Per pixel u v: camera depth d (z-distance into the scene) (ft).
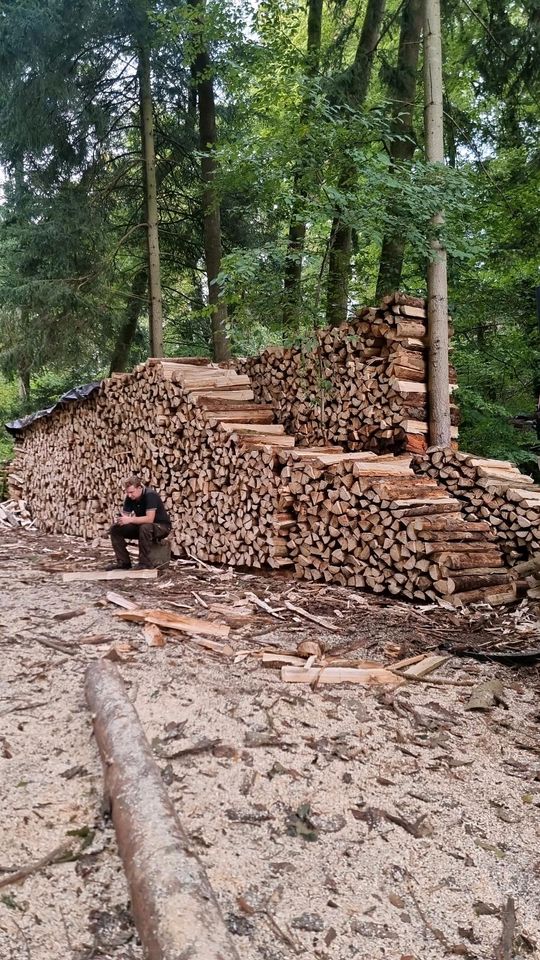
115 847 7.60
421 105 31.83
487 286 32.99
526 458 32.14
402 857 8.10
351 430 25.53
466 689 13.14
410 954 6.69
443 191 24.17
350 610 18.22
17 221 45.62
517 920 7.26
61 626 15.62
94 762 9.35
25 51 40.86
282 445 24.86
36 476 43.70
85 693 11.46
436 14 25.23
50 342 45.24
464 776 10.00
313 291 26.99
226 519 24.99
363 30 36.14
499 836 8.67
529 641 15.70
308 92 25.03
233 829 8.23
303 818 8.61
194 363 30.50
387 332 24.32
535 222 31.09
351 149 24.13
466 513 21.62
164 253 52.19
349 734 10.93
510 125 35.58
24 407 59.62
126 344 53.06
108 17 41.68
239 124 36.63
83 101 44.60
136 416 30.91
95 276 45.11
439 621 17.24
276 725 10.99
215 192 35.35
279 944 6.59
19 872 7.11
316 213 23.75
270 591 20.42
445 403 24.35
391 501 19.35
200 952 5.56
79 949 6.23
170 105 48.98
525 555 20.34
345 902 7.27
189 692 11.91
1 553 29.94
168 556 24.75
